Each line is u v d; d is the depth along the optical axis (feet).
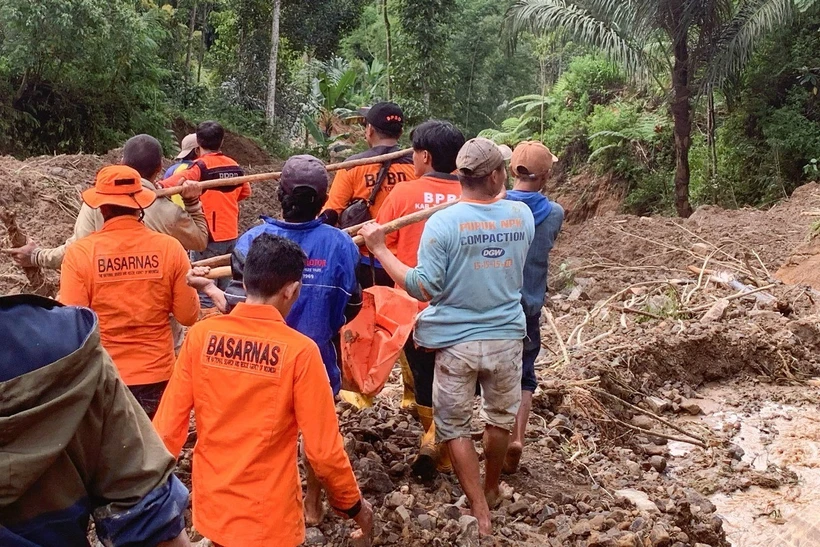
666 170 76.69
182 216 15.84
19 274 27.99
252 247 9.96
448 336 13.21
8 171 36.91
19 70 61.16
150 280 13.12
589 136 83.20
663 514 15.57
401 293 13.58
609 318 29.91
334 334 12.53
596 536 13.66
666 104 76.79
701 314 29.43
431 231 12.80
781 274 36.14
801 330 27.68
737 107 69.62
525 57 124.67
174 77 90.33
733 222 46.19
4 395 5.47
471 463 13.51
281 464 9.77
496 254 13.08
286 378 9.55
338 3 105.19
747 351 26.25
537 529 14.11
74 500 5.93
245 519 9.62
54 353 5.77
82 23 60.03
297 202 12.01
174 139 77.25
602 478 17.65
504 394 13.69
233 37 98.68
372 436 16.90
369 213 16.83
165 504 6.39
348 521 13.69
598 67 89.40
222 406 9.71
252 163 82.28
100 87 67.15
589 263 43.14
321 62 109.29
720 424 22.77
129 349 13.17
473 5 122.31
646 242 44.09
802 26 65.98
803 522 17.15
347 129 106.42
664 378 25.23
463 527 12.94
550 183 88.28
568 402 21.30
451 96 97.66
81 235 14.79
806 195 52.24
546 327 29.04
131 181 13.10
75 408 5.78
